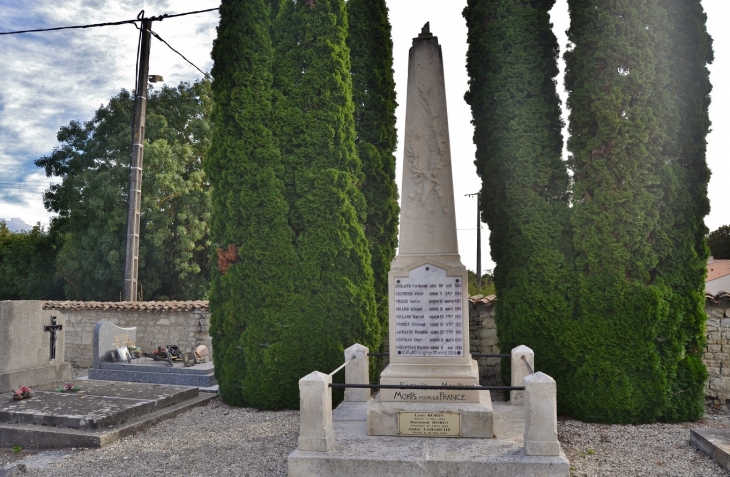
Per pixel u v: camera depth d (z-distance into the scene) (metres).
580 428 7.20
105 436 6.71
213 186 9.12
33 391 8.73
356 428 6.14
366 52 9.93
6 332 9.45
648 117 7.57
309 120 8.82
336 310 8.55
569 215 7.93
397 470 5.04
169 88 26.09
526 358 7.40
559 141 8.30
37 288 26.55
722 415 7.97
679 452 6.13
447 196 6.29
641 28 7.64
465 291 6.11
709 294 8.71
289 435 7.00
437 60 6.39
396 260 6.30
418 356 6.11
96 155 24.20
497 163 8.36
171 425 7.61
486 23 8.67
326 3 9.00
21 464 5.96
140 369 10.82
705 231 7.73
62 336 10.62
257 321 8.67
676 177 7.60
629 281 7.51
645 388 7.40
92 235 22.78
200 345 11.66
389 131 9.98
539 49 8.25
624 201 7.54
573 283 7.79
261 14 9.09
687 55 7.77
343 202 8.70
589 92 7.75
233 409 8.58
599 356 7.50
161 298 24.91
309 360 8.48
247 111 8.85
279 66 9.04
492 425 5.69
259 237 8.73
